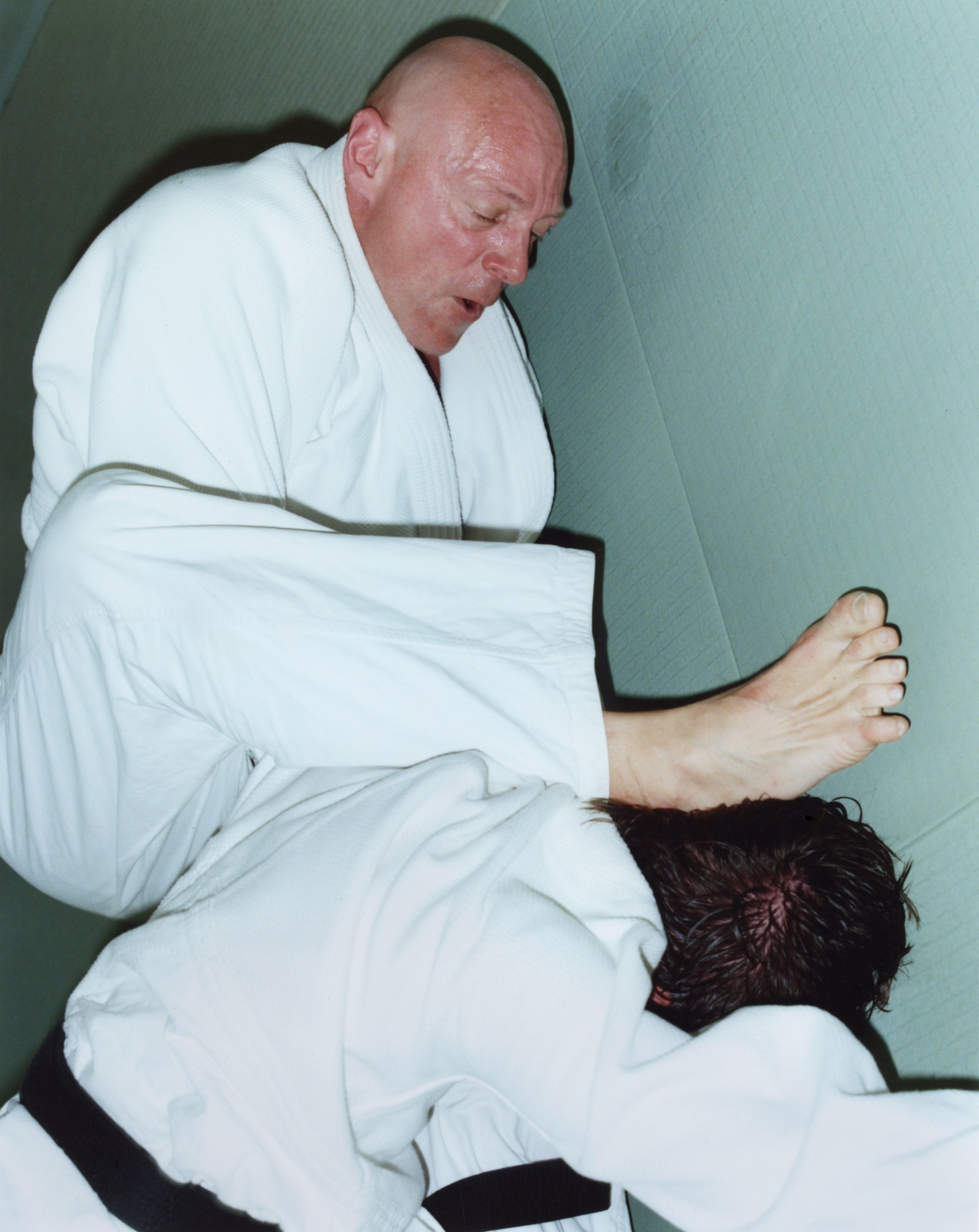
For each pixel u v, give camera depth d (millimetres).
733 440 1154
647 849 826
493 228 1129
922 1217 610
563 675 928
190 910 804
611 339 1334
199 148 1842
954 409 925
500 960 691
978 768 913
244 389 1067
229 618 887
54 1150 806
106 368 1048
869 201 990
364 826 786
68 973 1854
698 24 1146
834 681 914
